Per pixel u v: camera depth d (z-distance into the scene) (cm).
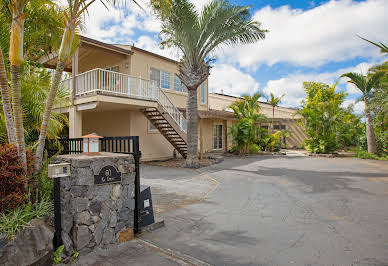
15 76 336
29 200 320
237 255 304
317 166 1135
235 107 1748
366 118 1554
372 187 698
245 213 474
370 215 457
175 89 1549
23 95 521
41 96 569
